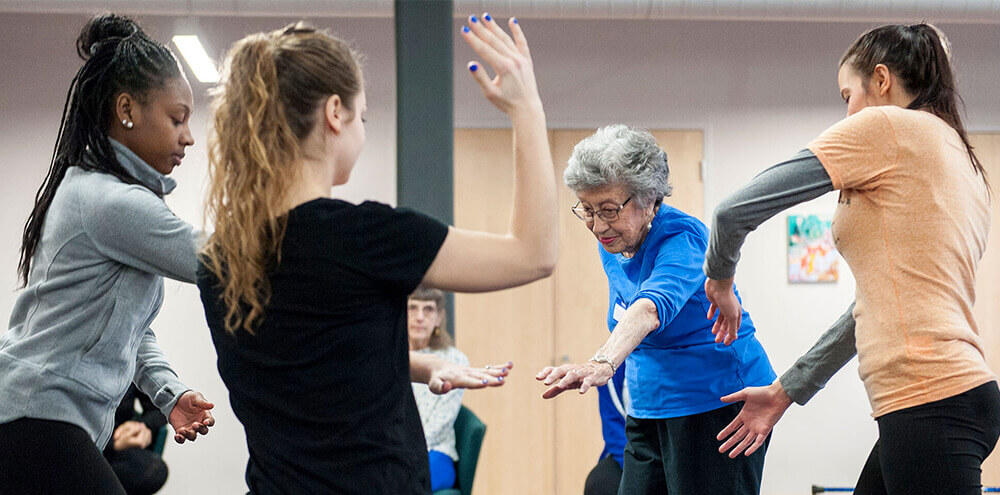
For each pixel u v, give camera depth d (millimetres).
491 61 1111
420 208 1442
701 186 4953
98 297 1438
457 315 4777
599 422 4801
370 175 4680
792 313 4949
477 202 4781
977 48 4957
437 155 1448
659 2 4047
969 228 1450
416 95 1449
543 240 1117
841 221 1507
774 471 4855
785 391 1771
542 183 1117
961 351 1393
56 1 4133
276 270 1102
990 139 4961
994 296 4930
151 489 3533
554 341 4805
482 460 4762
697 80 4977
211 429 4691
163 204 1432
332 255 1087
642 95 4953
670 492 1871
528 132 1117
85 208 1410
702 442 1848
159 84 1498
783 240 4965
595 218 1827
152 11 4074
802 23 4996
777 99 4996
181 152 1568
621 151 1773
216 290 1160
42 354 1432
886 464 1442
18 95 4770
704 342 1852
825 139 1467
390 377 1115
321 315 1093
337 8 4078
